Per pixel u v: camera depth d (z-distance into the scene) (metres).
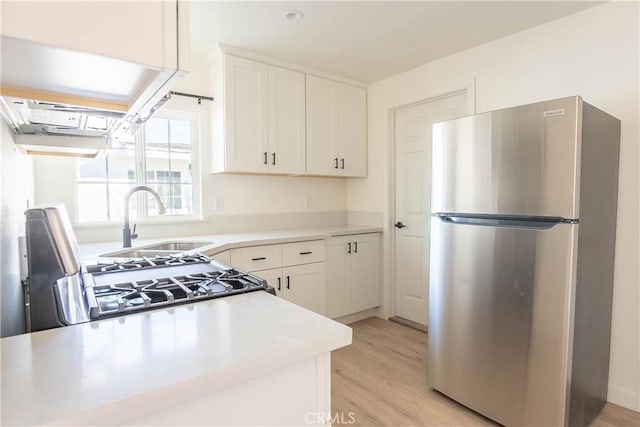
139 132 2.62
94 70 0.65
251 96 2.74
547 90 2.26
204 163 2.87
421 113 3.13
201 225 2.85
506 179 1.69
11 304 1.10
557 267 1.54
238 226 3.04
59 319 0.77
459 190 1.89
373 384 2.20
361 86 3.45
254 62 2.75
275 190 3.27
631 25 1.93
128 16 0.60
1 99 0.80
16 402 0.48
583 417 1.70
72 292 0.94
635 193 1.93
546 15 2.16
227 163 2.64
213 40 2.51
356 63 2.95
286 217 3.33
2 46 0.53
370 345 2.78
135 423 0.53
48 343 0.67
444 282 1.99
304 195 3.46
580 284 1.58
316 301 2.82
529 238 1.62
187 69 0.65
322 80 3.15
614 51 1.99
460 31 2.37
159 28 0.63
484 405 1.81
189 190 2.88
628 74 1.94
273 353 0.63
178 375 0.55
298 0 1.98
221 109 2.65
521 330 1.65
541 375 1.59
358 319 3.36
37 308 0.77
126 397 0.50
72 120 1.06
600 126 1.71
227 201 3.00
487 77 2.56
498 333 1.74
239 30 2.35
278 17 2.17
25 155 1.59
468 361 1.88
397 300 3.39
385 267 3.38
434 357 2.06
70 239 0.93
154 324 0.77
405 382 2.22
